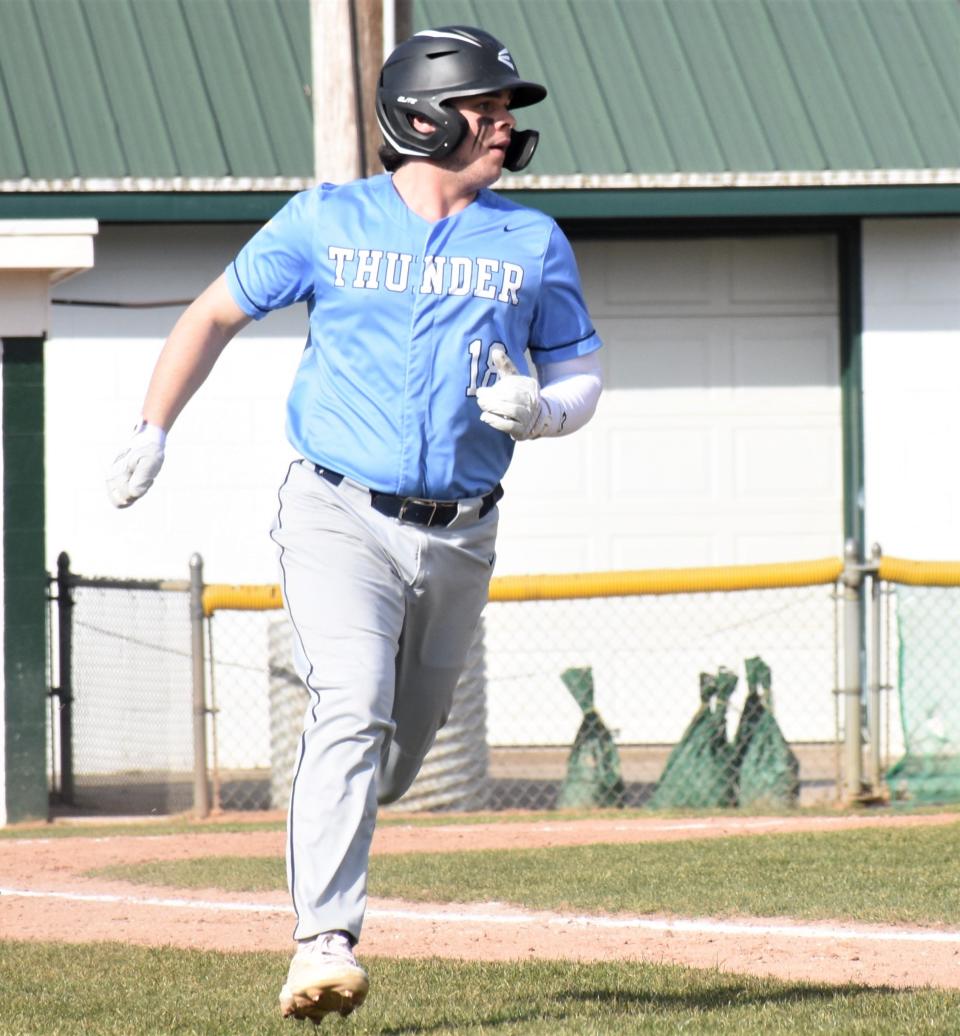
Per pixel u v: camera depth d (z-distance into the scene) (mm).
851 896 25188
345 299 16141
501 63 16312
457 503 16234
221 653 48438
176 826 37094
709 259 51656
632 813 37688
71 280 49125
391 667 15977
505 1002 17984
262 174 47062
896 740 45781
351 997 14922
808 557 51719
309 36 50500
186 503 49750
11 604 38312
